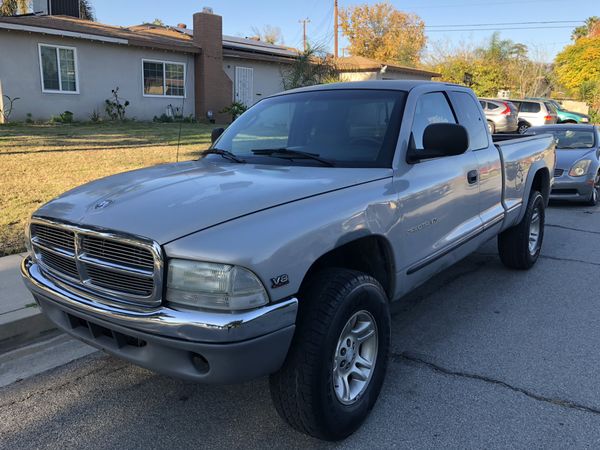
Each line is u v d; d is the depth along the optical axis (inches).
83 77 776.3
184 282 94.3
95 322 105.9
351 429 115.4
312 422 106.1
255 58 1008.9
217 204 104.5
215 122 916.6
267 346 96.4
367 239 125.6
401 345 161.6
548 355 155.3
